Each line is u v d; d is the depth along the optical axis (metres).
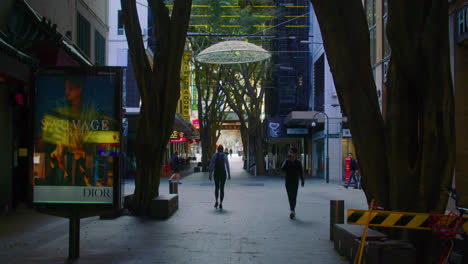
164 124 11.33
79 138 6.47
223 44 20.27
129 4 10.84
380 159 6.23
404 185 5.88
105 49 22.19
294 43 34.06
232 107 37.06
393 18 5.67
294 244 7.85
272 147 52.34
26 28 12.52
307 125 33.69
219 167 12.97
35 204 6.41
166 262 6.41
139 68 10.95
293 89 34.53
